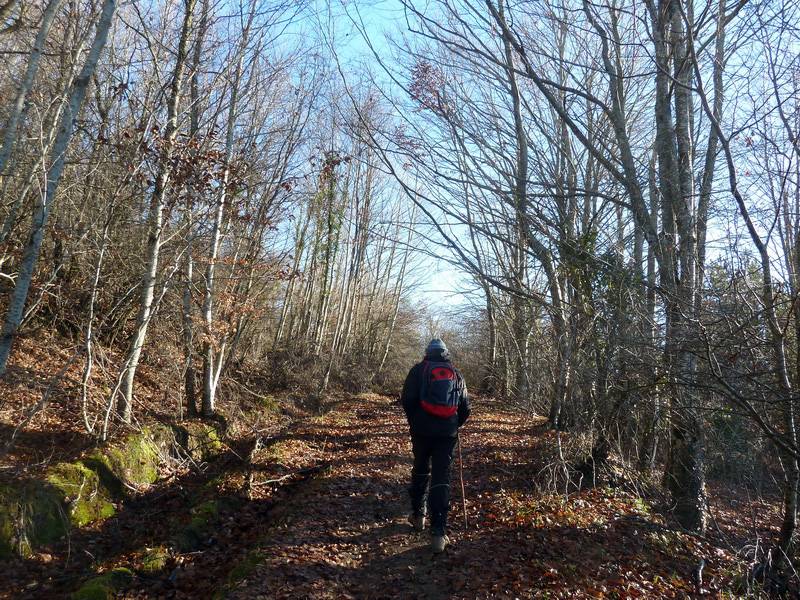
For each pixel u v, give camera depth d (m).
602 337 6.59
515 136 8.62
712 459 6.50
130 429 9.45
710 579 5.43
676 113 6.79
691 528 6.30
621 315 6.23
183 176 9.54
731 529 6.55
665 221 6.77
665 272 6.53
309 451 10.80
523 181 7.18
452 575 5.03
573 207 8.09
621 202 6.92
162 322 13.35
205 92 11.37
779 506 7.08
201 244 11.67
